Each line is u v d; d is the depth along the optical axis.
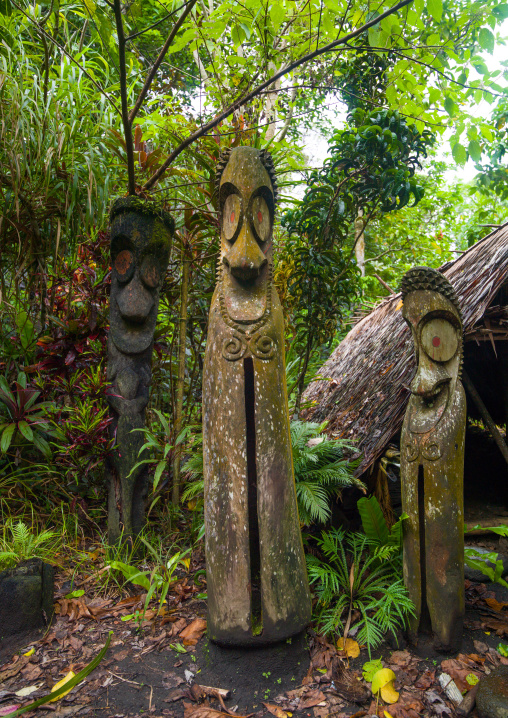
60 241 3.57
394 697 1.77
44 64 3.35
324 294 3.51
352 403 3.65
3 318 3.66
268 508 1.88
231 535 1.87
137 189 3.38
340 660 1.98
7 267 3.56
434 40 2.77
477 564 2.45
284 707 1.74
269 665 1.86
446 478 2.04
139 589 2.51
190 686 1.84
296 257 3.62
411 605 2.04
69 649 2.05
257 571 2.14
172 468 3.26
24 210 3.30
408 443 2.18
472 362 4.22
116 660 1.98
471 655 2.01
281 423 1.97
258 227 2.04
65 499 3.23
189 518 3.22
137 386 2.80
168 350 3.45
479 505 3.77
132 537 2.66
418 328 2.16
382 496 3.20
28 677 1.88
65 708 1.72
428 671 1.94
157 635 2.14
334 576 2.27
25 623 2.10
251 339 1.96
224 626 1.83
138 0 2.69
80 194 3.43
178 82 4.40
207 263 3.77
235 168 2.04
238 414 1.92
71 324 2.95
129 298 2.77
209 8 4.05
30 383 3.15
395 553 2.36
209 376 2.02
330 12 3.05
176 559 2.38
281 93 5.39
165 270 3.00
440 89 2.85
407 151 3.37
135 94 4.59
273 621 1.83
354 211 3.62
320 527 2.97
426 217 9.07
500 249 2.96
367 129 3.13
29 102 3.29
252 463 2.06
